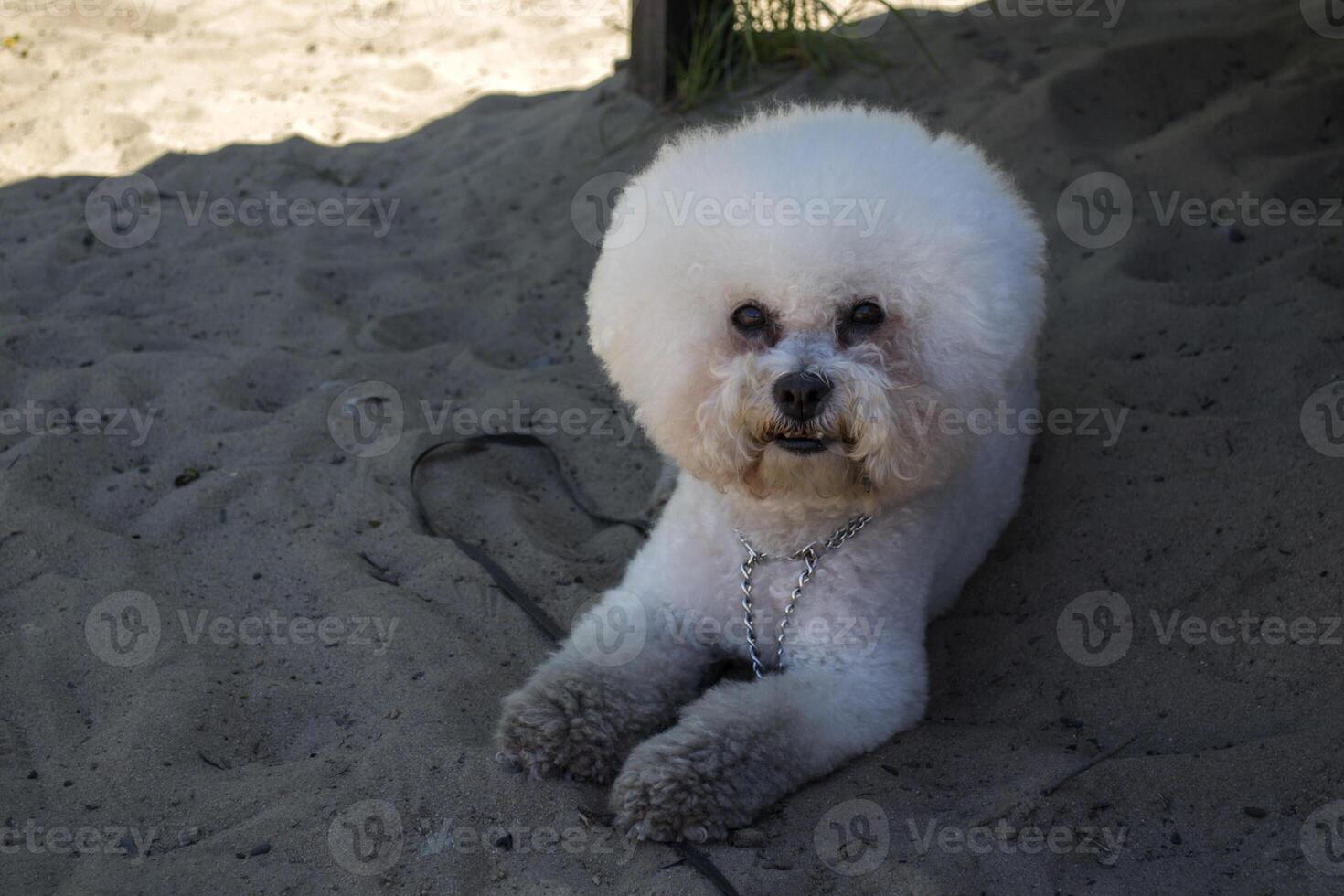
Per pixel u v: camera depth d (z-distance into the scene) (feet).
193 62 7.47
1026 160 5.33
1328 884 3.03
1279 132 5.25
